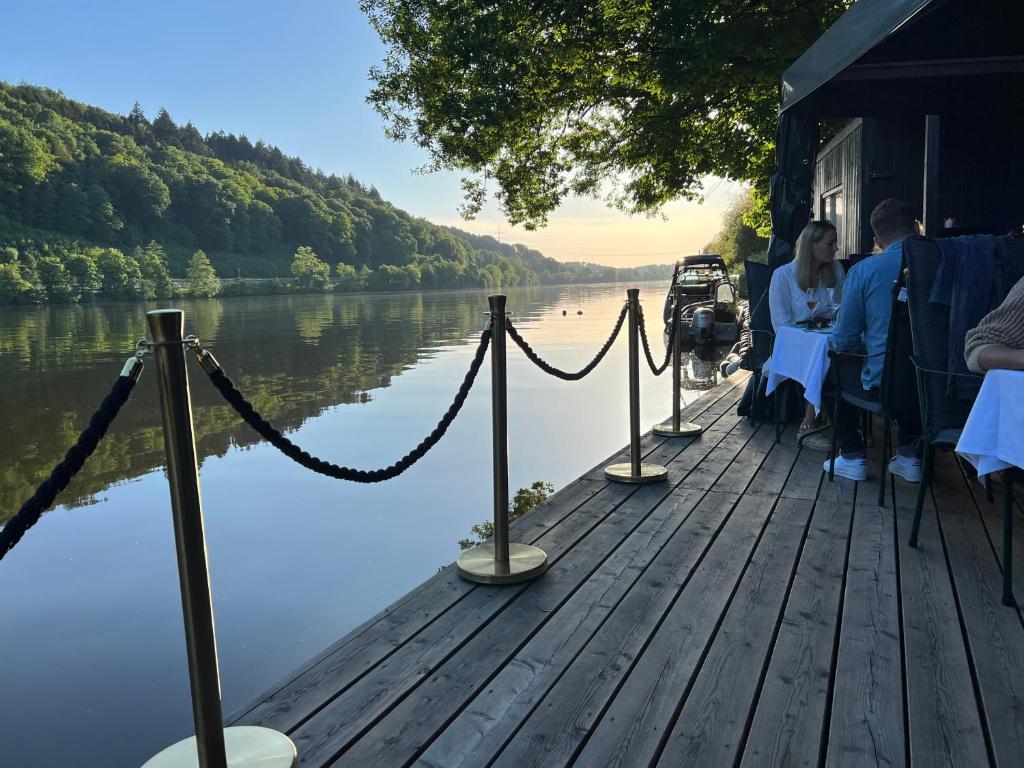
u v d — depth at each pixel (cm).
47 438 952
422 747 183
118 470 739
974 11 491
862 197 746
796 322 475
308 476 669
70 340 2955
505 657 227
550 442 767
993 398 223
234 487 636
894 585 269
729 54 1077
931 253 283
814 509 363
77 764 254
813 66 468
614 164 1534
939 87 589
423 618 257
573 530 344
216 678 172
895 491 386
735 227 3928
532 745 182
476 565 297
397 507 560
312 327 3269
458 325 3247
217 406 1092
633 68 1266
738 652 225
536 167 1551
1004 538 250
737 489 401
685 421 600
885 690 201
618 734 185
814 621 243
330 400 1126
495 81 1182
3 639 356
